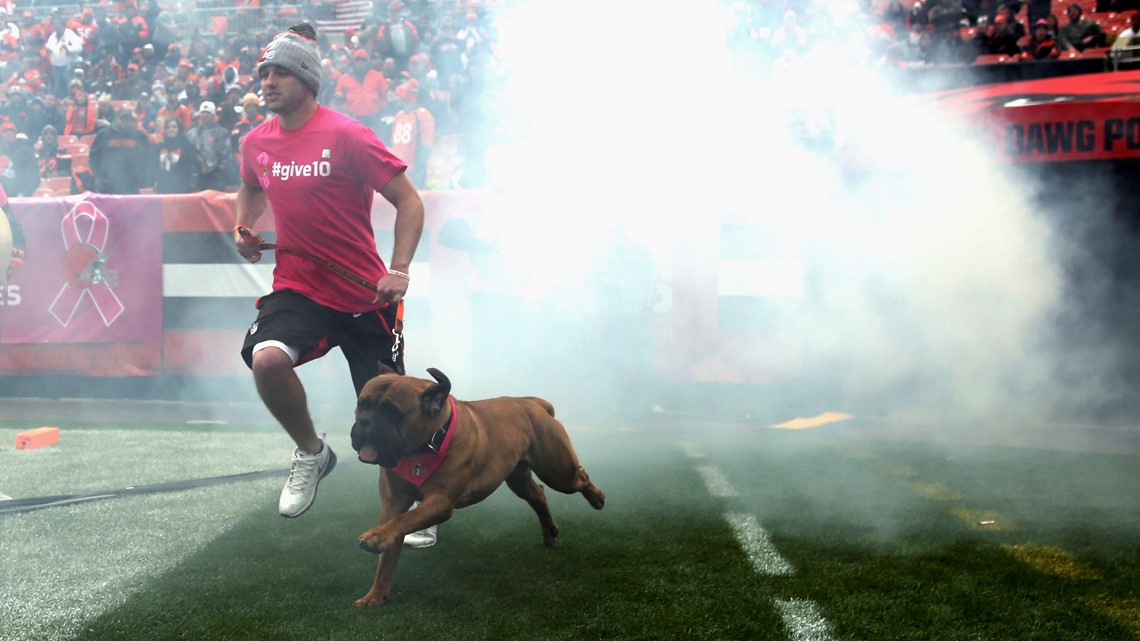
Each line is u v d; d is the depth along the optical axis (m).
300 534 3.95
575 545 3.80
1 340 8.76
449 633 2.84
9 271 4.57
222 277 8.48
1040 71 9.70
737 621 2.95
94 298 8.66
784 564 3.54
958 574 3.42
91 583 3.29
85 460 5.60
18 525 4.05
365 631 2.85
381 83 12.54
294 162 3.48
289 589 3.24
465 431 3.06
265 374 3.34
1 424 7.12
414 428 2.91
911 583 3.31
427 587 3.28
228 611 3.02
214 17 15.62
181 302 8.56
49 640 2.78
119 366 8.66
